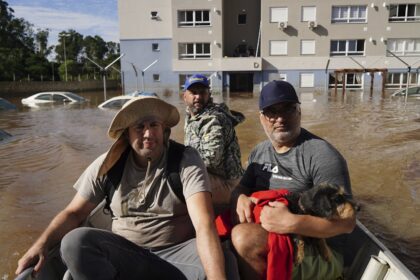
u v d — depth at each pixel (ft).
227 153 13.99
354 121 53.57
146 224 9.98
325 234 8.84
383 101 81.35
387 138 40.57
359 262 10.19
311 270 9.21
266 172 10.98
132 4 125.08
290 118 10.19
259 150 11.55
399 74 119.34
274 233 9.03
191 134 14.26
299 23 118.52
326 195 8.82
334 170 9.77
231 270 8.75
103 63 229.86
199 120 14.01
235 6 129.70
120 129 9.71
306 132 10.67
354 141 39.24
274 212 9.02
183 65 124.16
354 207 8.89
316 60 119.75
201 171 9.81
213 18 120.88
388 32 117.50
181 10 121.39
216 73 122.52
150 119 9.61
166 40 125.90
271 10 118.83
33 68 179.22
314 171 10.04
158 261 9.61
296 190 10.36
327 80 120.37
